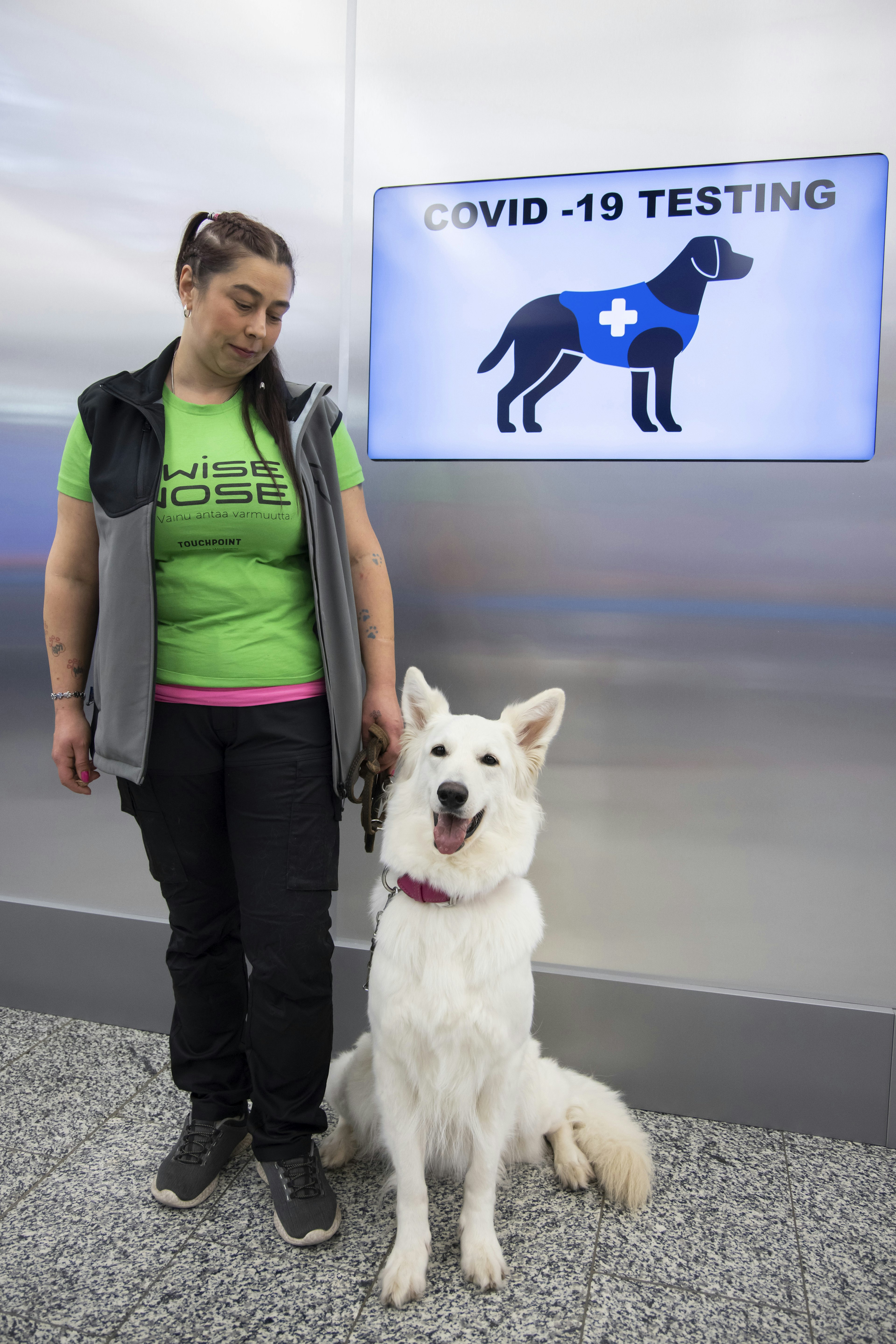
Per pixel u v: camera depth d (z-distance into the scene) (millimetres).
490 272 2277
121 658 1730
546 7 2164
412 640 2428
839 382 2111
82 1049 2521
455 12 2215
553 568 2316
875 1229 1879
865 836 2182
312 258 2385
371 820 2029
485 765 1834
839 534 2141
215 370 1724
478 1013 1751
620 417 2238
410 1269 1671
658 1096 2330
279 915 1783
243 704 1749
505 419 2309
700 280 2158
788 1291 1699
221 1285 1686
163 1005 2613
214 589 1729
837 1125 2219
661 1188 2006
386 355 2365
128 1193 1938
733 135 2104
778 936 2256
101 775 2482
